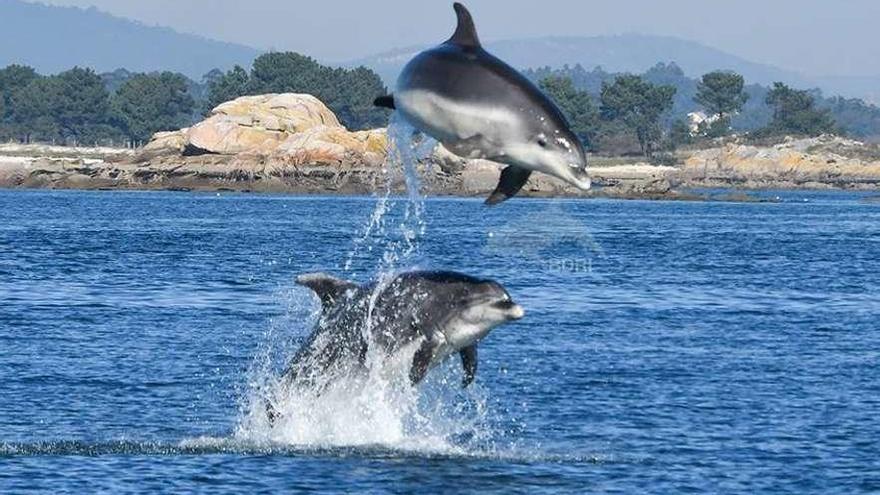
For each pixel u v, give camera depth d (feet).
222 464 201.98
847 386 276.41
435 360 190.90
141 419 235.81
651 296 468.34
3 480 192.54
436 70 129.80
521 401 256.73
